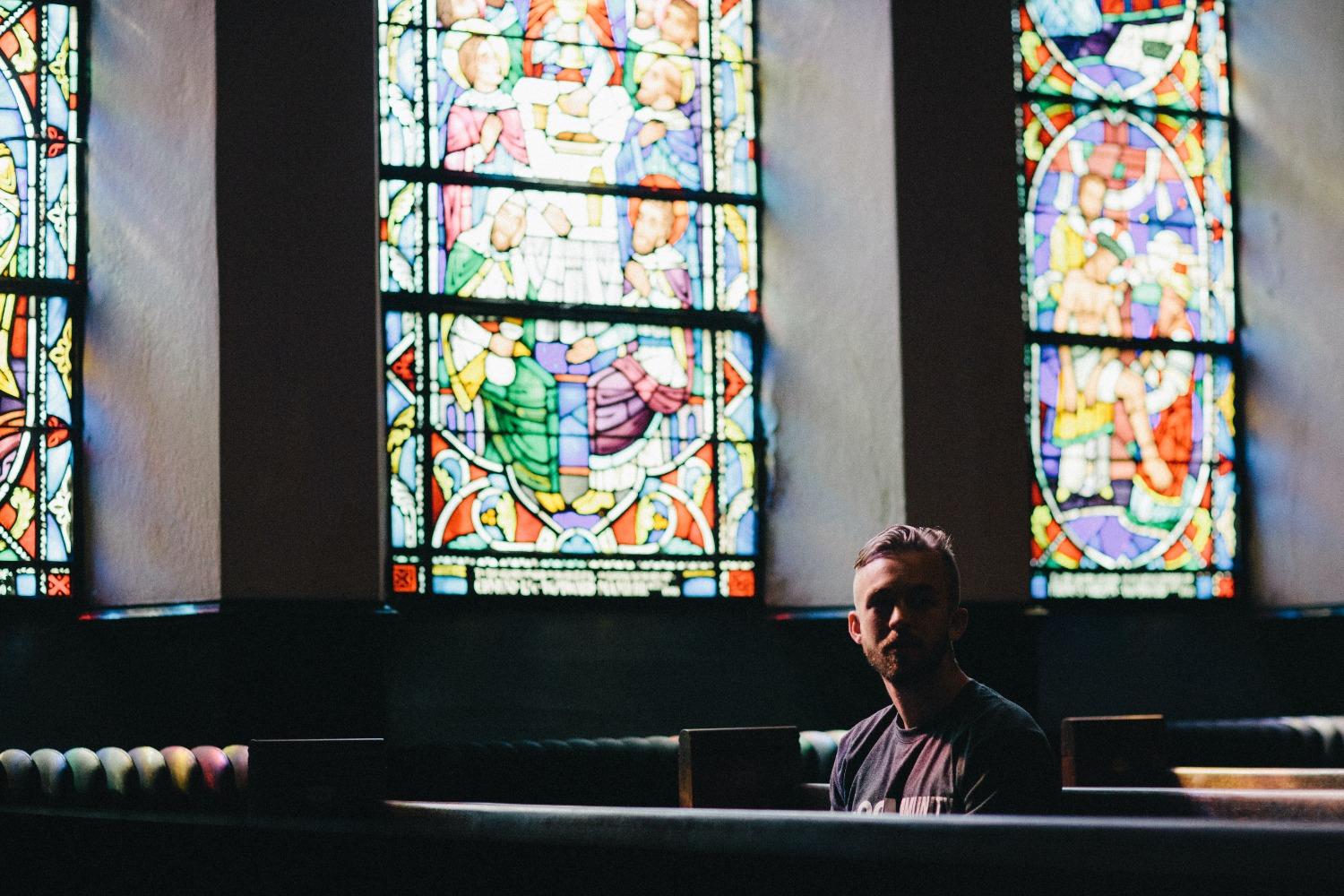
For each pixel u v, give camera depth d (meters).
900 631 2.65
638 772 5.32
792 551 6.33
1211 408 7.06
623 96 6.39
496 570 5.96
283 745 3.14
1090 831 1.47
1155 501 6.87
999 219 6.24
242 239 5.28
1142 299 6.96
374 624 5.29
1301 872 1.32
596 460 6.17
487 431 6.03
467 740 5.76
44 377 5.52
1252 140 7.22
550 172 6.26
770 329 6.49
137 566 5.36
